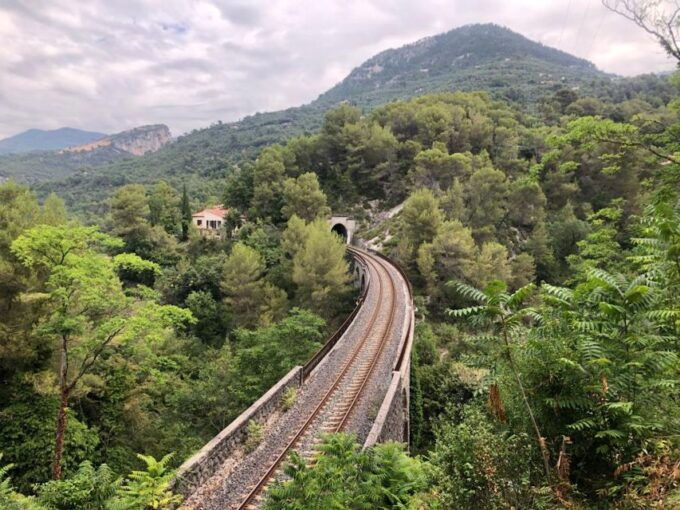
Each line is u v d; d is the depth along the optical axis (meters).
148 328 16.00
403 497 7.18
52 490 8.08
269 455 12.41
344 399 15.96
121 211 51.53
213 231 62.62
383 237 55.69
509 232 48.22
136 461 19.09
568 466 5.38
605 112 76.31
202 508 10.05
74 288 15.38
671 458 5.01
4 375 18.14
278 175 62.06
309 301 38.47
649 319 6.50
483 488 5.36
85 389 17.84
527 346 6.32
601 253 19.12
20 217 21.39
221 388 21.41
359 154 71.50
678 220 6.95
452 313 6.57
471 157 58.00
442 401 22.53
